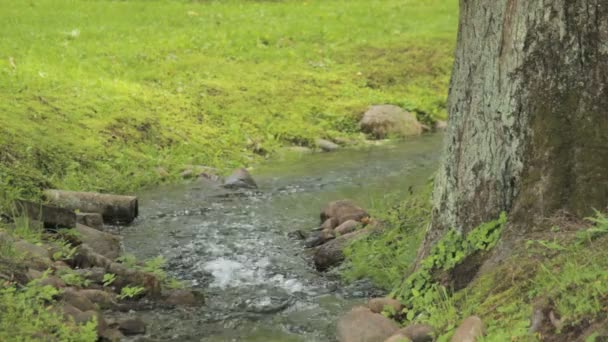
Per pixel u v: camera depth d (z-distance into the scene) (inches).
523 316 243.3
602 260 248.1
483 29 297.4
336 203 443.8
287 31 931.3
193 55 804.0
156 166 548.7
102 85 648.4
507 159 290.5
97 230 402.6
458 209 302.5
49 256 346.0
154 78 717.3
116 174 518.9
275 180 539.5
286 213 462.3
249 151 617.9
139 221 446.6
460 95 306.7
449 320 267.0
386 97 762.2
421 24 1008.2
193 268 373.7
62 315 275.4
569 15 280.5
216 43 852.6
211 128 636.7
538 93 284.5
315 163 591.5
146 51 796.0
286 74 776.3
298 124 674.2
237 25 955.3
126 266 358.6
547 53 283.0
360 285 345.1
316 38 914.1
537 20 283.1
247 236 421.1
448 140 311.1
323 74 795.4
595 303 227.1
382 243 370.3
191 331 299.9
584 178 277.0
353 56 858.1
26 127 523.8
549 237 272.1
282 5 1118.4
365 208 457.7
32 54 715.4
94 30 863.1
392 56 866.1
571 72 282.0
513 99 287.4
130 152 553.6
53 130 537.3
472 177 298.4
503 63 290.2
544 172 281.3
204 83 716.7
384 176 542.3
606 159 277.1
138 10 1002.1
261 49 852.6
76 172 503.2
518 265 268.4
